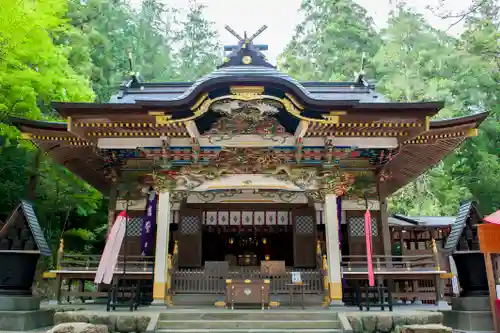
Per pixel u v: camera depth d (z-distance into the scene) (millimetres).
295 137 14758
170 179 15000
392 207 33719
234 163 15359
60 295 14656
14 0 16406
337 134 14680
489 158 31000
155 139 14875
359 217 16812
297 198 17766
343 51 46188
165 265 13945
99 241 25703
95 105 13000
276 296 14508
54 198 21547
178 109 13219
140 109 13188
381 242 16484
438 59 37250
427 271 14891
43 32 17469
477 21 35719
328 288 13883
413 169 18953
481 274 11195
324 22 51781
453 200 31516
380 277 14969
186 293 14227
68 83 18844
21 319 10703
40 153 19797
